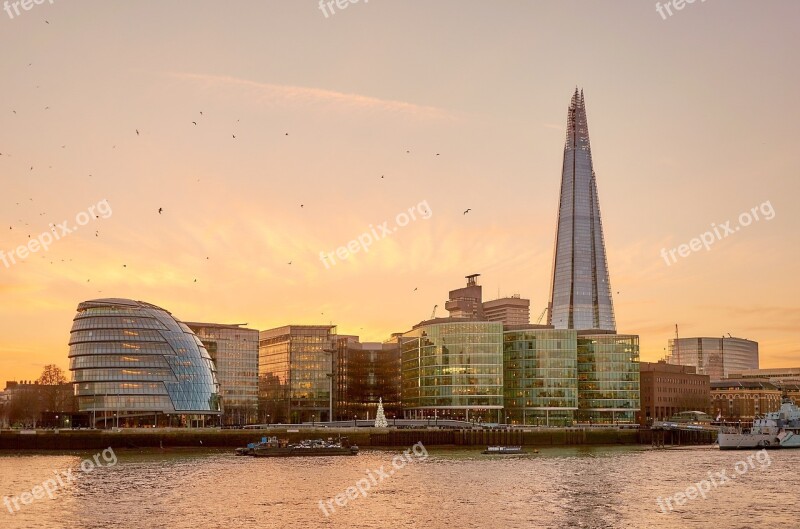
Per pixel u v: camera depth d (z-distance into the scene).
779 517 113.69
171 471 170.25
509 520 111.12
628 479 155.50
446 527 106.56
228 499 129.00
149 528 105.81
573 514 115.56
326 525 107.81
